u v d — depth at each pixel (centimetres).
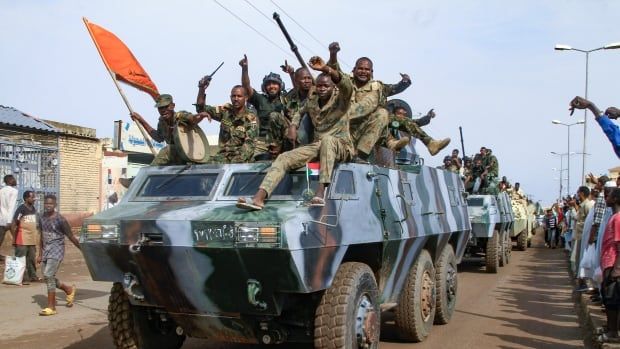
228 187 605
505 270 1662
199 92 759
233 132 732
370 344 591
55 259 931
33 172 1606
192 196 611
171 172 646
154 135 752
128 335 629
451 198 984
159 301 573
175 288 551
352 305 557
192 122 663
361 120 695
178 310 573
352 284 561
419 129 894
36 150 1619
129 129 2608
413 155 959
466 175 1761
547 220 2631
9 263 1188
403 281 745
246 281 516
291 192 572
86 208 2012
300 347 765
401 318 761
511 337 809
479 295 1188
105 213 592
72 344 748
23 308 977
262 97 836
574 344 772
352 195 609
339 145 593
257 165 617
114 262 566
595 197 1240
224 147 730
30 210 1206
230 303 537
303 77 785
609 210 852
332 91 654
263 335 577
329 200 562
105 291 1160
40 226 948
